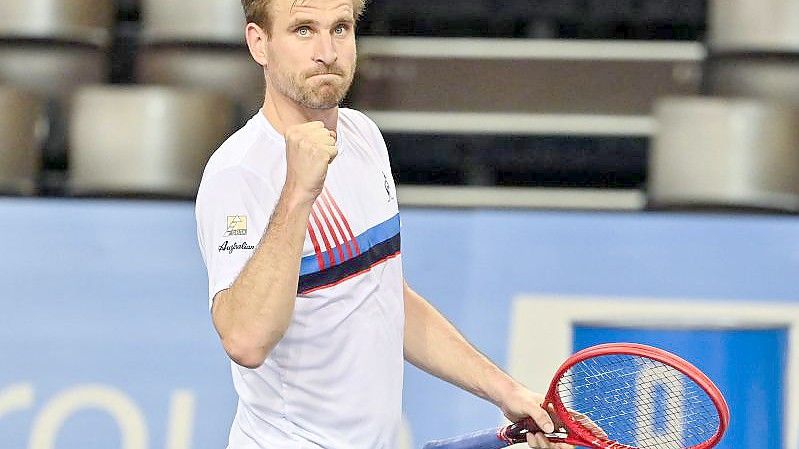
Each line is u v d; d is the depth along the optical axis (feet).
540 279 57.77
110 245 58.29
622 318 57.26
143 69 75.66
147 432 56.75
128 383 57.11
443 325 41.63
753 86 72.90
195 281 58.08
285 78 36.09
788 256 57.52
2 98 71.26
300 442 37.83
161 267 58.13
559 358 57.16
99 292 57.88
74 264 58.13
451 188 75.61
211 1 73.61
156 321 57.62
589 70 76.28
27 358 57.36
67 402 57.00
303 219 34.32
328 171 37.76
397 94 76.89
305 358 37.52
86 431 56.80
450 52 76.59
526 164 77.66
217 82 74.28
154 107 70.74
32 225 58.49
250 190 36.63
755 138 68.80
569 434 39.93
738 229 57.72
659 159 70.28
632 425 45.19
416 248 58.08
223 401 56.95
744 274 57.47
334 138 34.68
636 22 78.89
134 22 81.46
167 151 70.79
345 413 37.78
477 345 57.16
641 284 57.57
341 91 36.27
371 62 76.64
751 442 56.75
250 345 34.76
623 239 57.93
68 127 74.64
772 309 57.06
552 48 76.33
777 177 68.90
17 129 71.61
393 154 77.82
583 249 57.93
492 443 40.70
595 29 79.05
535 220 58.34
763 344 57.11
